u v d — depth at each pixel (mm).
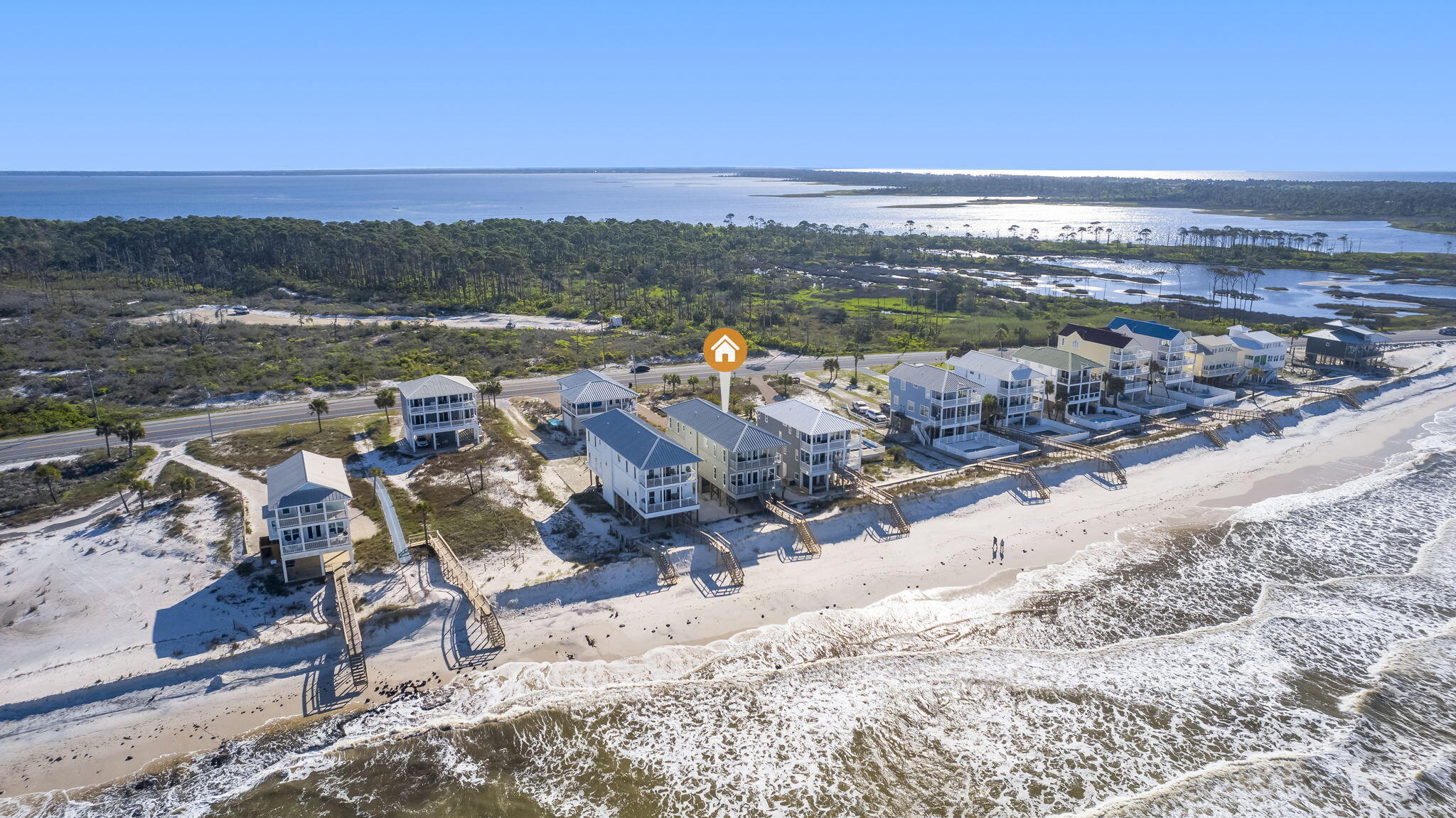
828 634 62281
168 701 52844
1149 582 70438
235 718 51969
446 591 63344
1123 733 52219
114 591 63406
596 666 57875
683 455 71625
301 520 63469
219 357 127875
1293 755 50125
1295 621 64438
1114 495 87812
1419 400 125250
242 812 45156
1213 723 53031
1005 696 55625
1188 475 93875
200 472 84938
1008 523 80750
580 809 45844
